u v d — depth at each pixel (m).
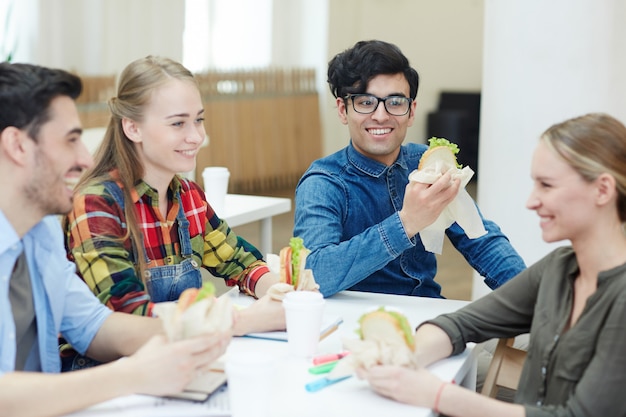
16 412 1.36
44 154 1.47
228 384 1.39
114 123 1.97
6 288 1.51
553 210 1.46
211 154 7.53
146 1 6.66
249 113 7.96
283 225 6.71
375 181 2.36
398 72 2.27
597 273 1.46
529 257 3.41
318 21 8.56
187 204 2.10
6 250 1.51
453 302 2.10
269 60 8.21
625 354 1.38
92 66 6.21
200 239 2.12
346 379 1.55
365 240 2.07
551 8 3.22
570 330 1.47
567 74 3.23
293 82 8.48
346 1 8.81
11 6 5.60
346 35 8.90
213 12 7.54
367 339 1.49
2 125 1.44
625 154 1.43
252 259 2.18
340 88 2.31
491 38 3.41
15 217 1.51
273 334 1.79
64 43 6.07
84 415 1.38
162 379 1.39
